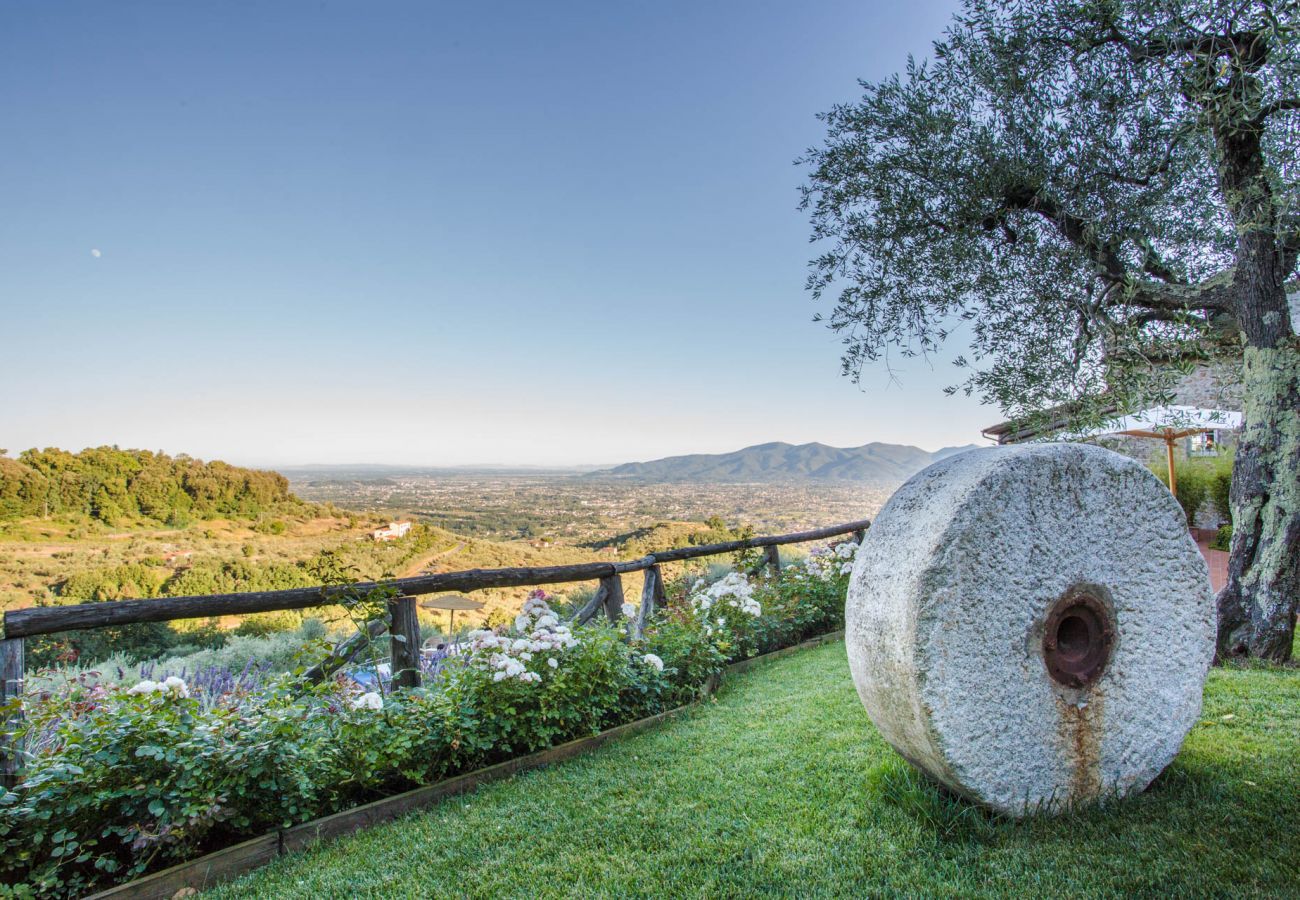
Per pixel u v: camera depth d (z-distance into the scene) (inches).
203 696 140.2
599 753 149.2
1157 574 110.2
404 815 122.5
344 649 146.6
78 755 101.1
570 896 88.8
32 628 104.6
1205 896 77.6
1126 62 197.8
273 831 111.0
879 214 243.6
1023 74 215.0
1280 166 192.4
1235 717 138.3
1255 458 200.1
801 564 318.3
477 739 138.5
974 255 236.1
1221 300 204.2
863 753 132.1
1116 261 218.2
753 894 86.4
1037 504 102.8
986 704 98.1
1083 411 221.1
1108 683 105.7
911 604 97.3
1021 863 88.2
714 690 201.9
